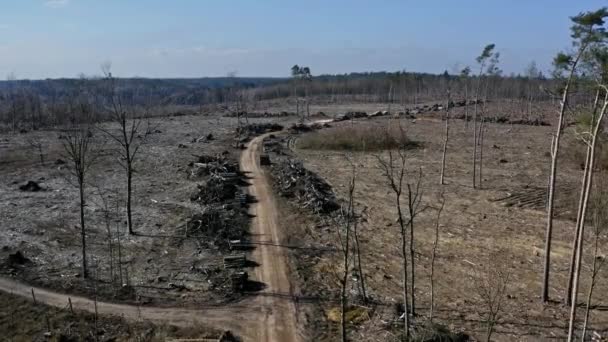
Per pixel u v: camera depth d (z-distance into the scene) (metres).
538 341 25.88
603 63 26.88
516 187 56.06
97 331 26.91
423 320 27.84
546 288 30.08
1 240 38.88
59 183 56.00
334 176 62.53
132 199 50.09
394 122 108.50
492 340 25.95
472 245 39.44
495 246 39.19
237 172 61.62
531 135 92.75
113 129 93.88
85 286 31.89
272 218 45.50
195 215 43.25
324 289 32.19
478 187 56.53
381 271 34.88
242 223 43.81
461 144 84.00
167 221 43.91
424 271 34.75
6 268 33.88
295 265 35.72
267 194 52.69
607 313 28.83
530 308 29.42
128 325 27.44
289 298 30.98
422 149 80.44
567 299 29.91
